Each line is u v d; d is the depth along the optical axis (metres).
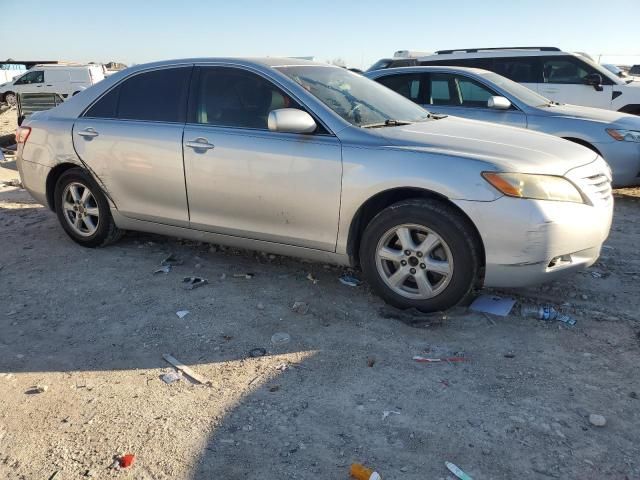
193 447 2.59
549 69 10.31
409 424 2.73
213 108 4.41
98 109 4.98
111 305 4.09
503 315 3.82
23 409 2.90
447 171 3.54
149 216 4.80
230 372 3.21
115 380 3.16
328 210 3.91
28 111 12.19
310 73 4.46
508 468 2.44
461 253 3.56
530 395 2.95
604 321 3.76
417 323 3.70
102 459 2.53
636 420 2.75
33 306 4.09
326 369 3.22
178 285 4.41
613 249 5.27
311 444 2.60
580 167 3.74
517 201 3.42
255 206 4.20
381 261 3.87
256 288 4.34
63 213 5.32
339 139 3.88
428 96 8.05
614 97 9.85
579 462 2.47
